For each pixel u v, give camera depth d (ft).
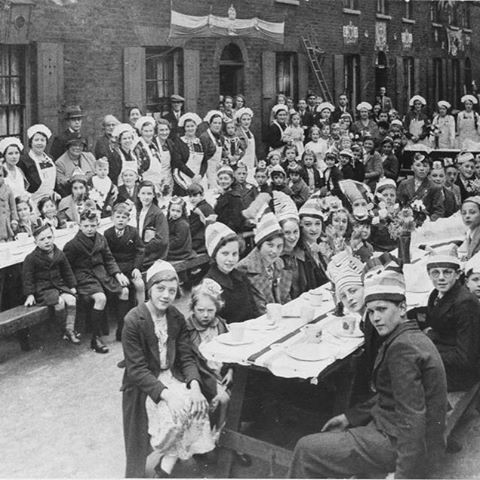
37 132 30.55
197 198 31.30
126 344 15.71
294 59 58.54
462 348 17.31
